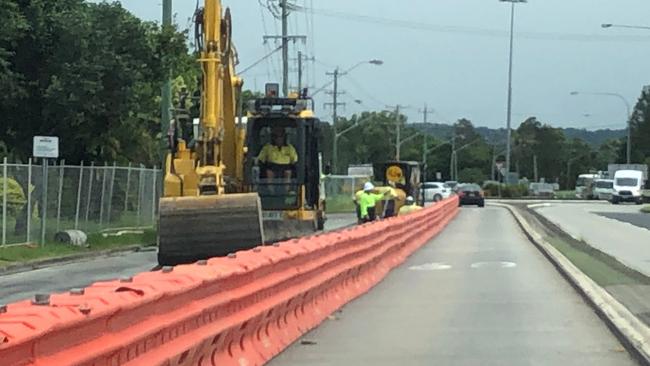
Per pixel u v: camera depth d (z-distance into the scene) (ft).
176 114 81.25
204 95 79.15
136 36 121.60
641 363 36.47
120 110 121.49
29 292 62.85
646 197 319.88
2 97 117.19
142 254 99.76
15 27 113.60
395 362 36.81
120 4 123.44
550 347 40.45
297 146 89.86
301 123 89.81
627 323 44.21
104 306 21.70
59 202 101.30
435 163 531.09
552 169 558.15
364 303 55.72
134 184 123.75
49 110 119.34
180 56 125.80
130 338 22.85
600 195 331.16
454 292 61.52
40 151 91.71
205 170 77.20
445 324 47.14
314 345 40.83
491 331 44.88
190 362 28.37
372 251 67.62
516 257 91.66
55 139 91.86
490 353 38.88
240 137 88.17
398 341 41.88
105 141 126.00
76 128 122.93
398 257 84.94
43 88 119.55
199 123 79.66
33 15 118.11
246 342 35.14
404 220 90.94
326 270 50.57
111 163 134.51
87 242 100.48
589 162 573.74
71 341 19.97
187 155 78.74
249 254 38.29
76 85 117.70
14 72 119.85
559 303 55.72
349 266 56.85
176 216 66.85
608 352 39.29
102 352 21.08
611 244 110.01
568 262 78.95
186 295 27.89
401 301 56.65
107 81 120.06
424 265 82.74
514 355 38.45
